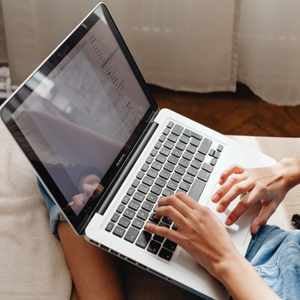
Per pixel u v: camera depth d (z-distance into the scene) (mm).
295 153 1111
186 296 883
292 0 1519
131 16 1586
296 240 855
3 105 754
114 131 936
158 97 1798
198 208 816
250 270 755
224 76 1726
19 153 1030
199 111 1770
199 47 1644
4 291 837
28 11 1546
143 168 939
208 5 1541
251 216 890
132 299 876
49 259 885
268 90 1732
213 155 997
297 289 786
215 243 774
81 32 910
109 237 813
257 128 1729
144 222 844
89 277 862
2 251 883
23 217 934
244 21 1604
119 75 979
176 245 814
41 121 804
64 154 827
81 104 880
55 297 842
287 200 1015
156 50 1677
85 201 838
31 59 1657
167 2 1549
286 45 1615
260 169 942
